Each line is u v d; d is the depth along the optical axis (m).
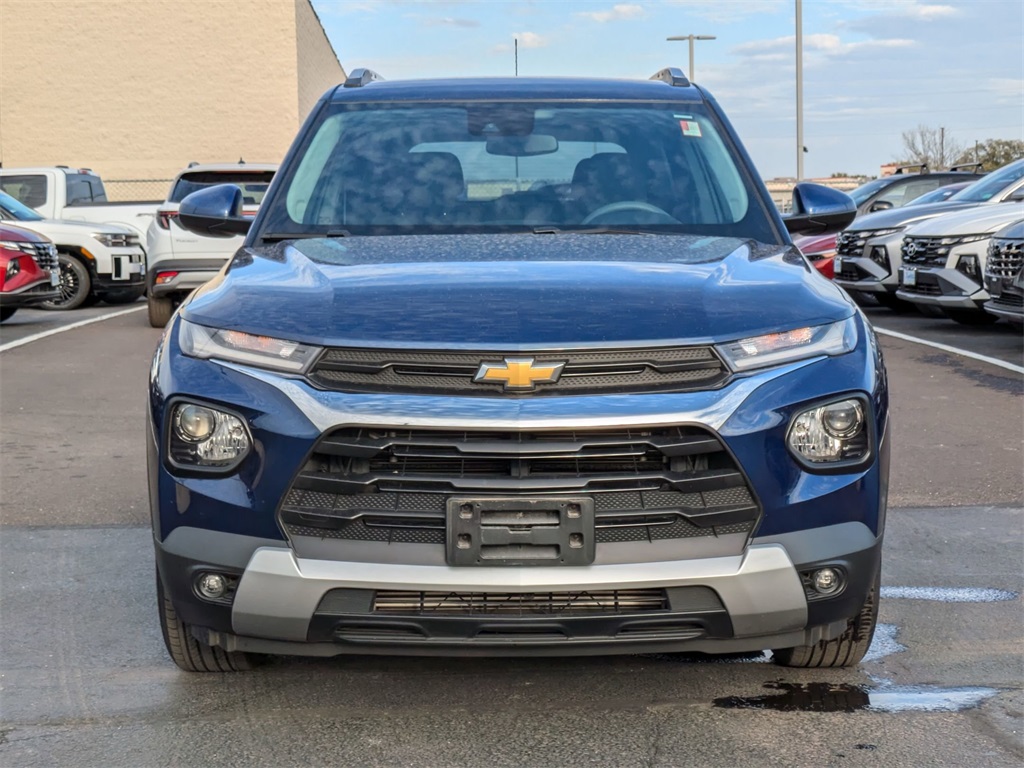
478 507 2.93
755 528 3.01
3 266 13.25
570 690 3.55
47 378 9.64
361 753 3.14
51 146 37.22
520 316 3.08
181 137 37.41
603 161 4.38
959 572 4.74
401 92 4.78
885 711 3.38
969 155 59.09
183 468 3.09
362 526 2.98
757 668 3.71
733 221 4.17
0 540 5.25
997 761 3.06
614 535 2.97
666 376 3.01
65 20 36.84
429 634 3.01
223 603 3.09
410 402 2.95
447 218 4.14
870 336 3.35
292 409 3.00
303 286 3.34
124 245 16.50
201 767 3.06
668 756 3.10
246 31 37.06
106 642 4.00
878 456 3.16
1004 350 10.61
